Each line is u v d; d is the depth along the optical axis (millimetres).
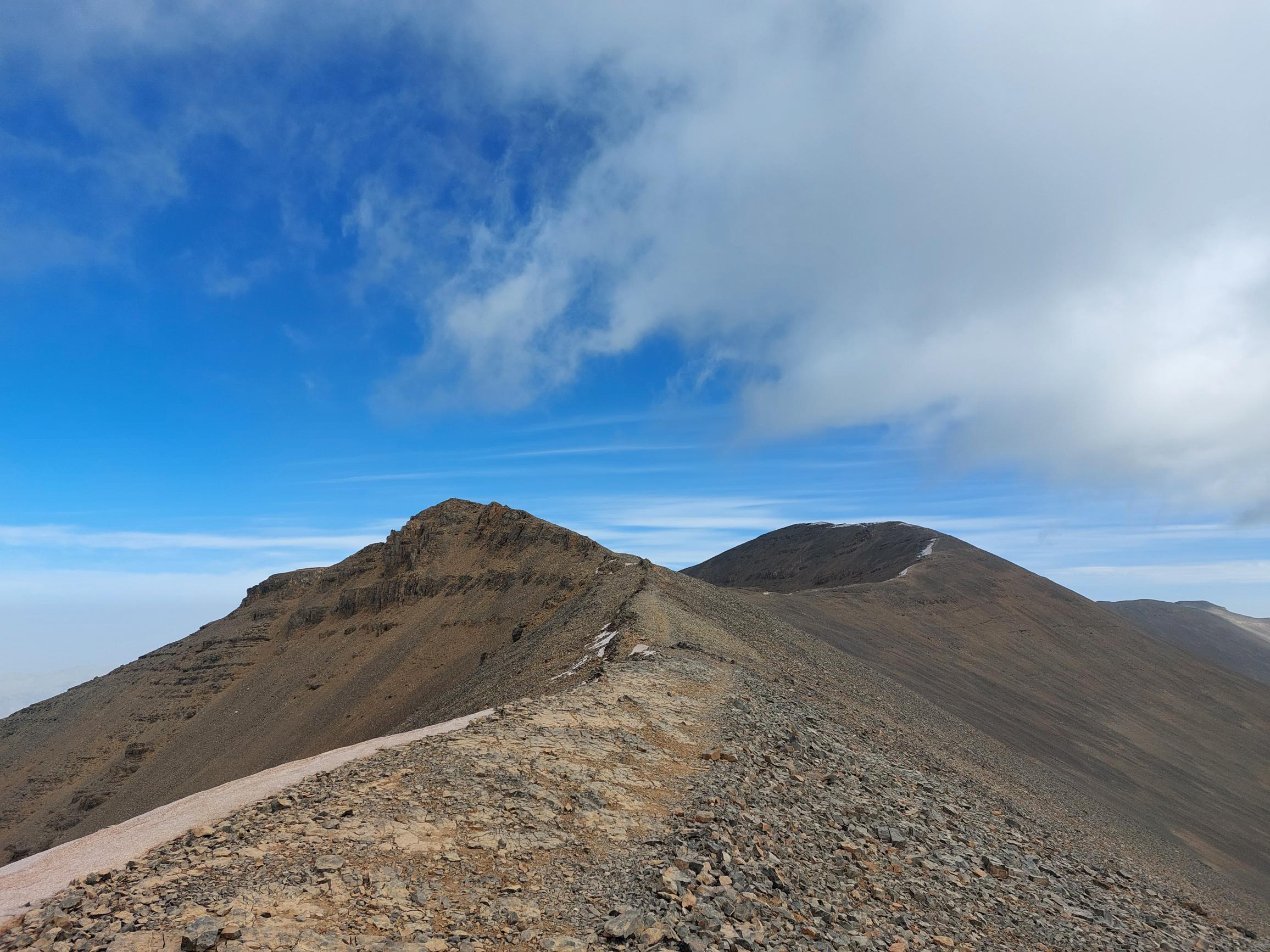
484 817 13461
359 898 10227
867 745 31516
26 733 154000
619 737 20328
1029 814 35000
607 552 117688
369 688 113500
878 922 13227
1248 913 39281
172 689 148000
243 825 12625
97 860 11867
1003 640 156000
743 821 15781
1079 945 15312
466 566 142375
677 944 10148
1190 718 134375
